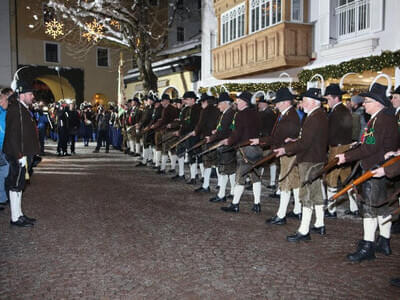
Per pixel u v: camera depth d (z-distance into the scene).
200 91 18.33
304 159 5.11
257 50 14.80
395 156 3.96
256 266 4.30
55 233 5.41
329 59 12.80
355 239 5.25
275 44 13.64
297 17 13.63
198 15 28.50
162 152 10.67
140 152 13.89
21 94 5.73
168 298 3.56
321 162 5.10
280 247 4.91
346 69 11.30
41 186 8.77
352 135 6.91
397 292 3.71
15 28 27.81
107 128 16.17
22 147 5.64
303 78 13.13
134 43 20.41
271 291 3.71
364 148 4.30
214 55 17.86
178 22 28.45
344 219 6.32
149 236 5.30
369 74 11.56
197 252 4.71
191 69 21.03
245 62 15.55
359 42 11.46
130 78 28.08
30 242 5.04
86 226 5.75
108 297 3.57
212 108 8.41
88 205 7.02
